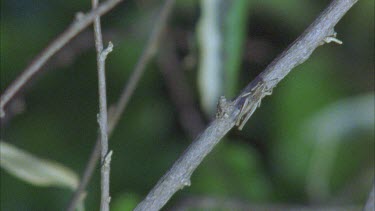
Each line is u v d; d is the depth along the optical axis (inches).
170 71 38.6
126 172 38.0
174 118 39.3
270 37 38.8
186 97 38.9
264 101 38.6
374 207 27.4
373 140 38.1
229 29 31.9
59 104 39.5
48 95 39.6
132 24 38.4
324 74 38.6
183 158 27.3
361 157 38.4
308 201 37.2
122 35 38.5
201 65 32.3
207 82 32.4
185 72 38.9
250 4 37.8
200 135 27.2
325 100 38.0
